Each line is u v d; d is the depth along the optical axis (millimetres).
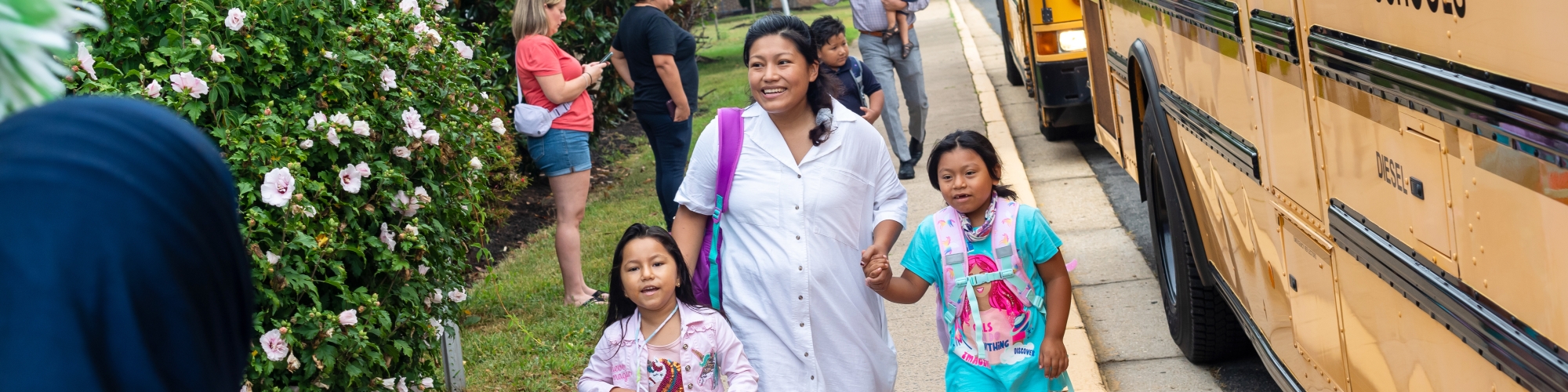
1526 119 1599
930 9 23156
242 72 3457
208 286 366
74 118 348
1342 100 2371
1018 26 10000
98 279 334
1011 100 11578
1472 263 1892
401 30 4078
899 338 5211
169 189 353
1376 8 2121
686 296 3131
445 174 4250
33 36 377
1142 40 4676
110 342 335
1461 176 1869
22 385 320
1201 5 3520
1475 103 1752
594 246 7094
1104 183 7961
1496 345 1852
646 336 3127
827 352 3041
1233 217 3555
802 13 29484
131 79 3186
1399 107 2068
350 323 3459
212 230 369
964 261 3297
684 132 6582
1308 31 2527
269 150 3238
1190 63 3812
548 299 6004
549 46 5547
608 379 3189
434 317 4180
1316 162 2619
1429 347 2154
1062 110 8828
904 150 8375
